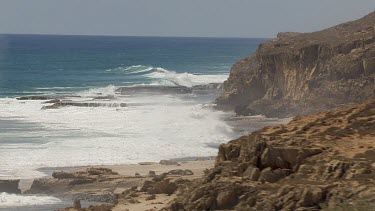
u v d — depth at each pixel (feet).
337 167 115.96
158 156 280.51
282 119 387.34
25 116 400.88
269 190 115.65
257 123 376.48
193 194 123.65
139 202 172.04
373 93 375.25
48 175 246.06
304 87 406.62
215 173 128.88
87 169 239.71
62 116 398.01
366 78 387.96
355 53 401.70
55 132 339.98
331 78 400.26
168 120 370.73
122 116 391.65
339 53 411.95
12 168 255.91
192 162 259.39
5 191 219.61
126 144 303.27
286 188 112.47
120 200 180.24
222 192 118.01
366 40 411.13
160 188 181.68
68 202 205.16
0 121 379.76
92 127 355.56
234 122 380.37
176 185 180.34
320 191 109.40
